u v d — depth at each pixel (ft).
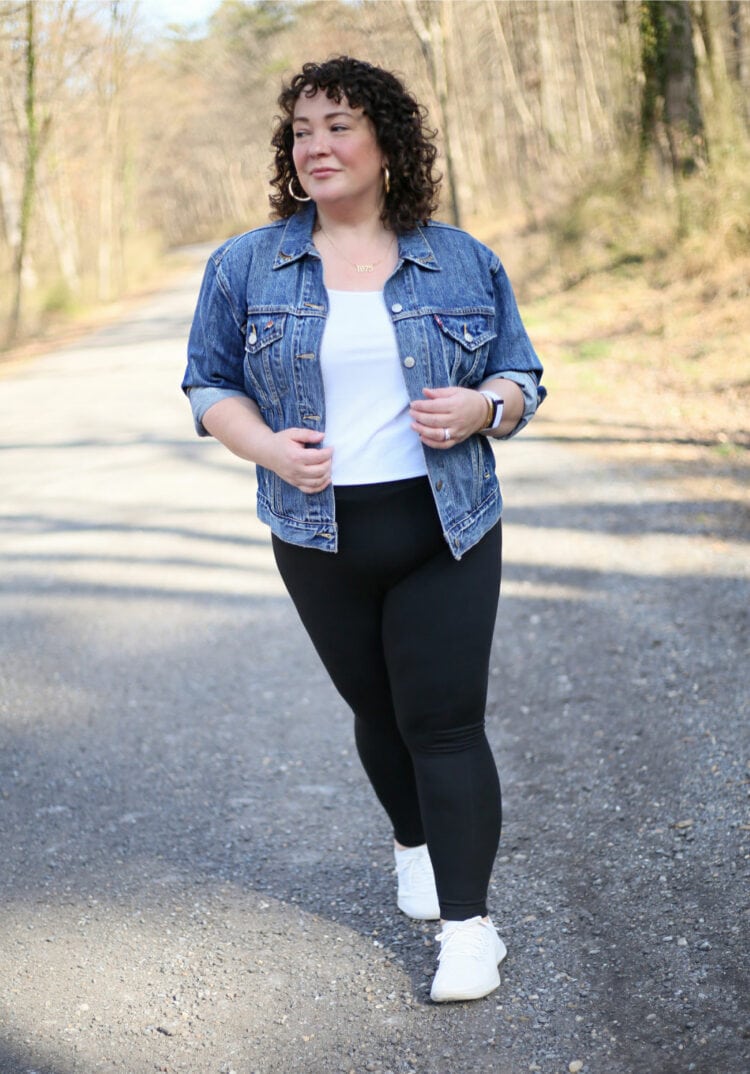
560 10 75.20
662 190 48.70
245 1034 7.63
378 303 7.23
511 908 8.80
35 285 89.92
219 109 190.80
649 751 11.09
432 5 63.72
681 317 37.37
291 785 11.53
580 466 23.08
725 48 47.06
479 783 7.78
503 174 115.24
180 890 9.62
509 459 24.49
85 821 11.00
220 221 253.65
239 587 18.08
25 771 12.19
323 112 7.05
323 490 7.31
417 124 7.28
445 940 7.84
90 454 29.99
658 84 47.01
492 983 7.73
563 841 9.74
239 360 7.64
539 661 13.84
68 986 8.32
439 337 7.25
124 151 119.55
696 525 18.28
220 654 15.31
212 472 26.55
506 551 18.33
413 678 7.58
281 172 7.59
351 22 74.95
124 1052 7.52
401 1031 7.51
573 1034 7.26
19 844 10.60
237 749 12.44
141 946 8.80
